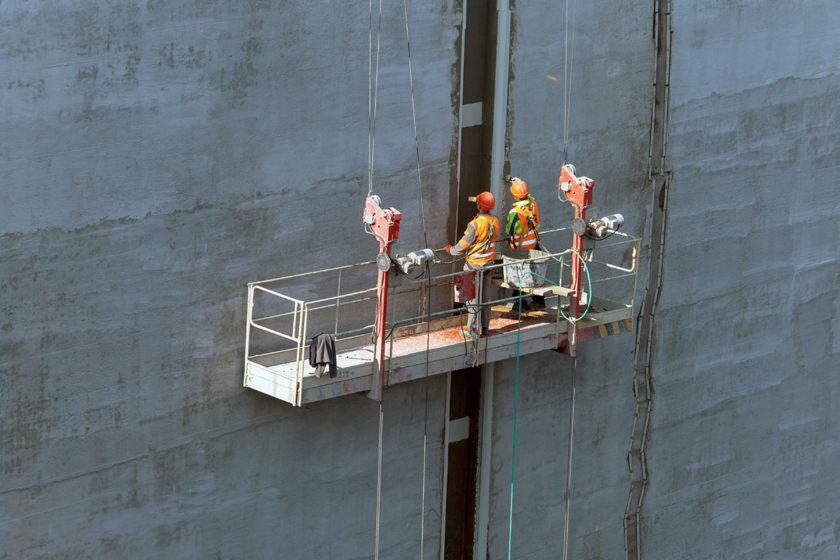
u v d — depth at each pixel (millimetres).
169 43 23312
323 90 25625
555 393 31250
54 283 22953
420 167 27594
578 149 30094
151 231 23906
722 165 33062
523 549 31844
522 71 28625
